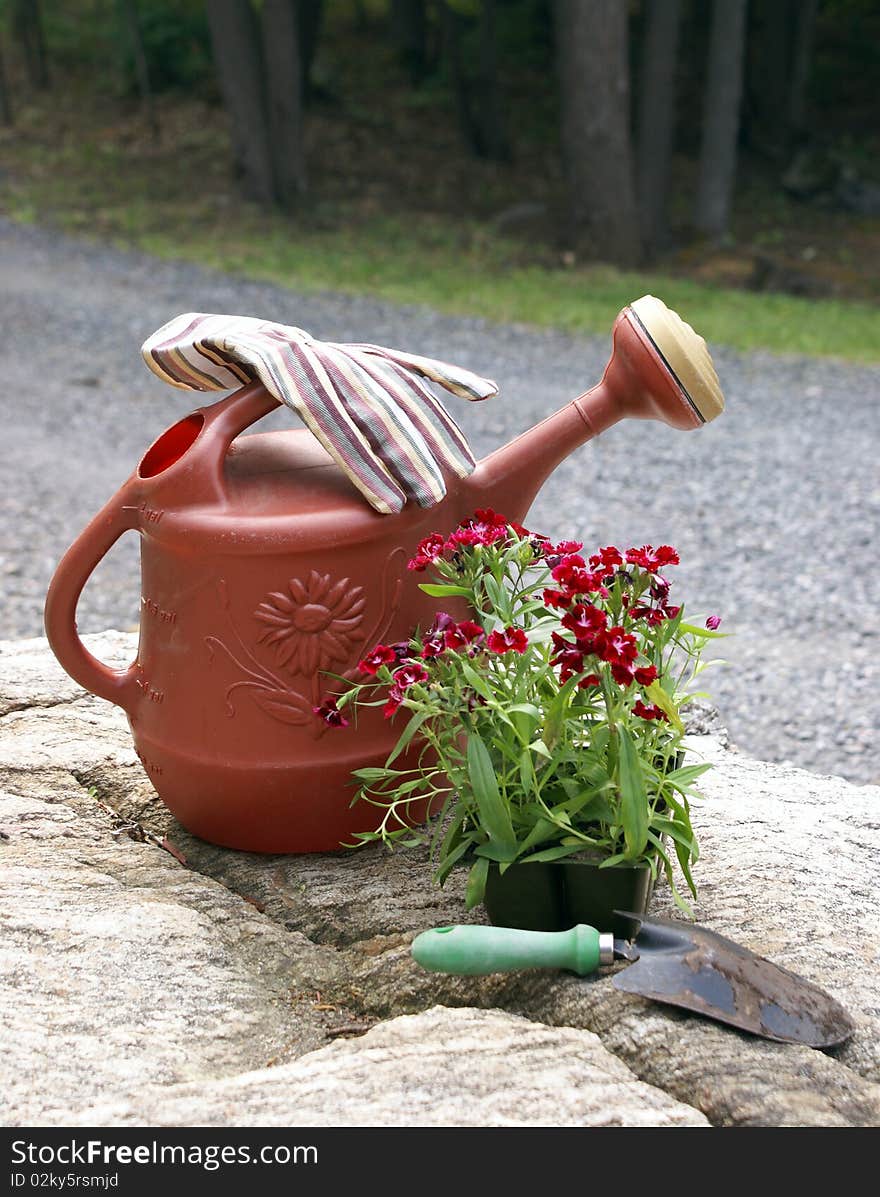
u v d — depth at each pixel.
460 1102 1.35
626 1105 1.35
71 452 5.56
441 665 1.55
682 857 1.55
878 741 3.17
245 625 1.63
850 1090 1.37
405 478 1.63
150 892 1.66
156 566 1.67
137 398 6.39
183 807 1.73
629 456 5.67
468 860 1.66
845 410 6.38
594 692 1.54
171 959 1.55
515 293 8.72
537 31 14.87
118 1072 1.41
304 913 1.65
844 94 13.95
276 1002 1.54
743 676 3.59
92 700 2.09
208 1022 1.49
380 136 12.82
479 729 1.56
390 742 1.68
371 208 11.16
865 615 4.02
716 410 1.69
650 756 1.55
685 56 14.31
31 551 4.45
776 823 1.80
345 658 1.64
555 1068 1.38
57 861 1.71
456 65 12.34
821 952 1.56
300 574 1.62
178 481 1.65
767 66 12.39
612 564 1.54
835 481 5.32
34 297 8.23
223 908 1.65
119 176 11.79
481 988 1.52
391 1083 1.37
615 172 9.69
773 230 10.94
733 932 1.59
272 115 11.00
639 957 1.46
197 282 8.71
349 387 1.65
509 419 5.88
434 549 1.58
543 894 1.55
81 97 13.91
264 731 1.65
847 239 10.79
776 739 3.21
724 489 5.22
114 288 8.51
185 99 13.52
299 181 11.12
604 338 7.60
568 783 1.53
